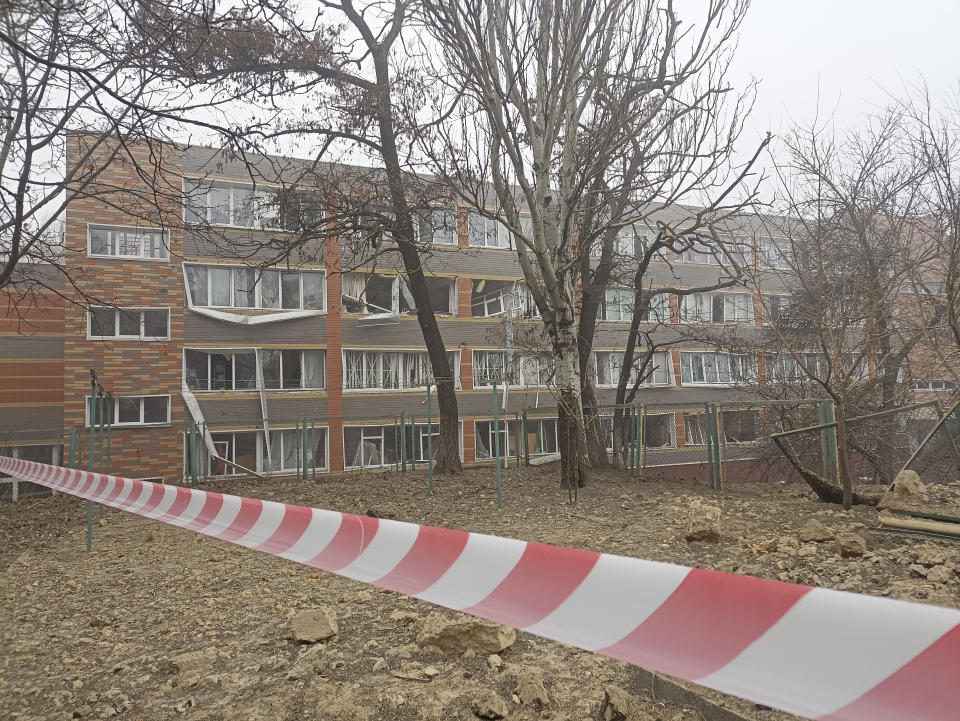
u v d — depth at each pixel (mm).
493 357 27266
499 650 3928
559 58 11570
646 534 7500
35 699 3781
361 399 25062
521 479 14586
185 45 9008
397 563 2602
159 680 3922
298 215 15375
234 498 4133
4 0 7770
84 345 21266
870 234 11414
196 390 23000
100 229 21719
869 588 4805
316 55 12547
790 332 15039
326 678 3717
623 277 21641
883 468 12609
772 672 1467
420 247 17156
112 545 8953
